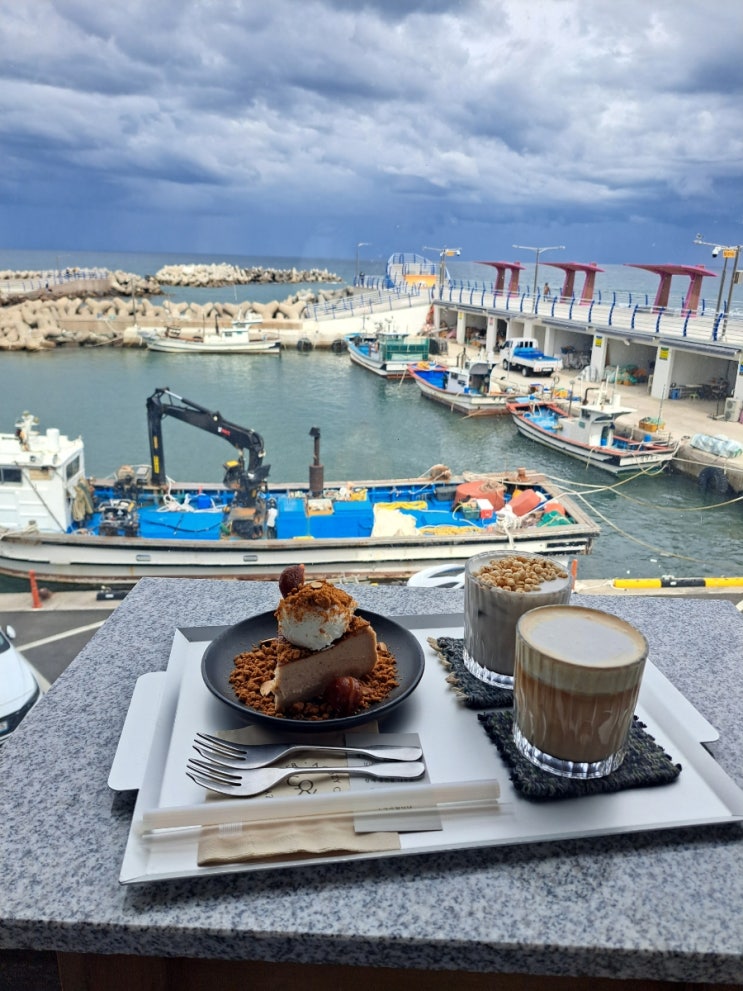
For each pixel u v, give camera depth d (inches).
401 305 1793.8
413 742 50.6
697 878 41.0
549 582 58.0
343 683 51.7
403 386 1227.9
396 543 422.9
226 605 77.3
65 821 45.3
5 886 39.9
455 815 44.0
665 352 1035.9
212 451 822.5
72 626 302.2
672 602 81.4
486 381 1028.5
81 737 54.1
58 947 38.4
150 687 57.8
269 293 3289.9
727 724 57.1
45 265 6333.7
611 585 327.0
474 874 40.9
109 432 891.4
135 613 75.0
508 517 477.1
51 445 424.5
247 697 54.1
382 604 79.0
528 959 36.7
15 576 418.6
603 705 43.9
